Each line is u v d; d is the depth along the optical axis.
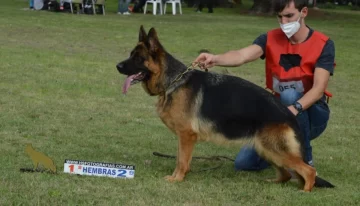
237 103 5.29
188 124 5.39
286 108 5.34
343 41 21.09
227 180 5.64
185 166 5.47
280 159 5.27
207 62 5.75
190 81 5.43
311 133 5.94
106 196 4.84
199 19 26.62
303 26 5.64
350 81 13.34
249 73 13.27
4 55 12.78
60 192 4.83
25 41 15.77
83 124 7.64
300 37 5.66
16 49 13.95
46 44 15.56
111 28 20.36
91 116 8.14
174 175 5.56
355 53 18.12
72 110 8.41
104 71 11.95
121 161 6.10
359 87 12.62
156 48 5.39
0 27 18.36
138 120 8.14
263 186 5.50
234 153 6.85
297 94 5.69
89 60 13.31
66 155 6.16
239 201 4.96
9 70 11.05
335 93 11.65
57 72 11.34
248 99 5.29
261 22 26.89
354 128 8.61
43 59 12.77
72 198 4.73
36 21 20.64
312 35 5.66
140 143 6.96
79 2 25.12
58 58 13.14
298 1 5.49
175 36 19.47
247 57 5.88
